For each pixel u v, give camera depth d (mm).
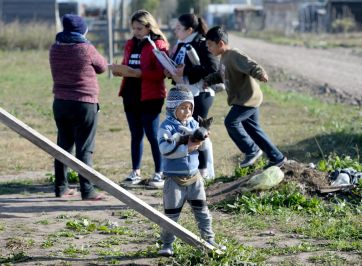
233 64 21500
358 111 43406
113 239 16844
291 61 80438
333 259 14922
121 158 29344
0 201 21156
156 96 22875
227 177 22578
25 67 70375
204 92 22469
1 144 32219
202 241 14719
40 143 13852
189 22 22484
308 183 20703
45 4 106938
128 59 23125
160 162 23297
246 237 16906
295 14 168125
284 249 15695
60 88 20875
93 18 137625
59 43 20859
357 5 149875
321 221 17953
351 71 70312
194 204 15211
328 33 140125
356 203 19531
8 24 91875
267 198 19703
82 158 21062
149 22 22750
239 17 178000
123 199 14203
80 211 19844
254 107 21891
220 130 35688
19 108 43719
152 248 15797
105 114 41719
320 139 31984
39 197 21844
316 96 54000
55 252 15820
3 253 15805
